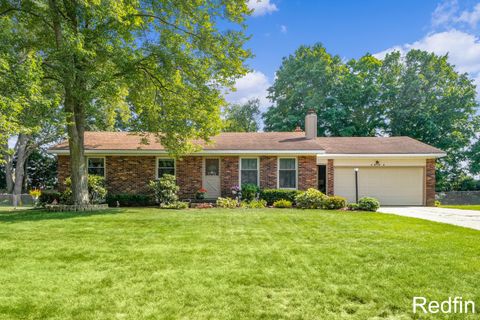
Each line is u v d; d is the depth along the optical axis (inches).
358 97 1255.5
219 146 621.0
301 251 216.4
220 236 267.7
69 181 568.1
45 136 997.8
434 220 373.7
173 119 503.2
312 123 696.4
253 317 121.2
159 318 120.1
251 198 575.2
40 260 195.3
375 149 675.4
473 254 208.2
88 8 410.9
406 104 1258.0
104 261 193.0
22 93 350.0
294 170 621.3
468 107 1213.1
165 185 546.6
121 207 539.8
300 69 1333.7
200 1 476.4
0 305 131.3
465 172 1248.8
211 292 144.6
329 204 504.4
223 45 488.1
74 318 120.2
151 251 216.7
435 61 1286.9
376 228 308.7
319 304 132.7
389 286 151.9
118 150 599.5
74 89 438.3
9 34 379.6
